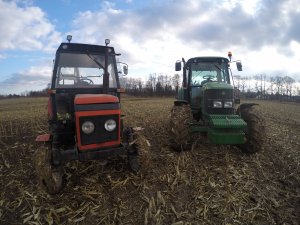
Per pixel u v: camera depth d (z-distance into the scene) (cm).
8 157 634
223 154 645
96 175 522
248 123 628
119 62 619
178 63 799
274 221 408
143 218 413
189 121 629
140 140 512
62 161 447
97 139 454
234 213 423
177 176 521
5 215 420
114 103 468
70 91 551
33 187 491
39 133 862
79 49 578
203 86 661
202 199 455
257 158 629
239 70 778
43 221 407
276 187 505
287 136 920
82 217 410
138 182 499
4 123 1055
